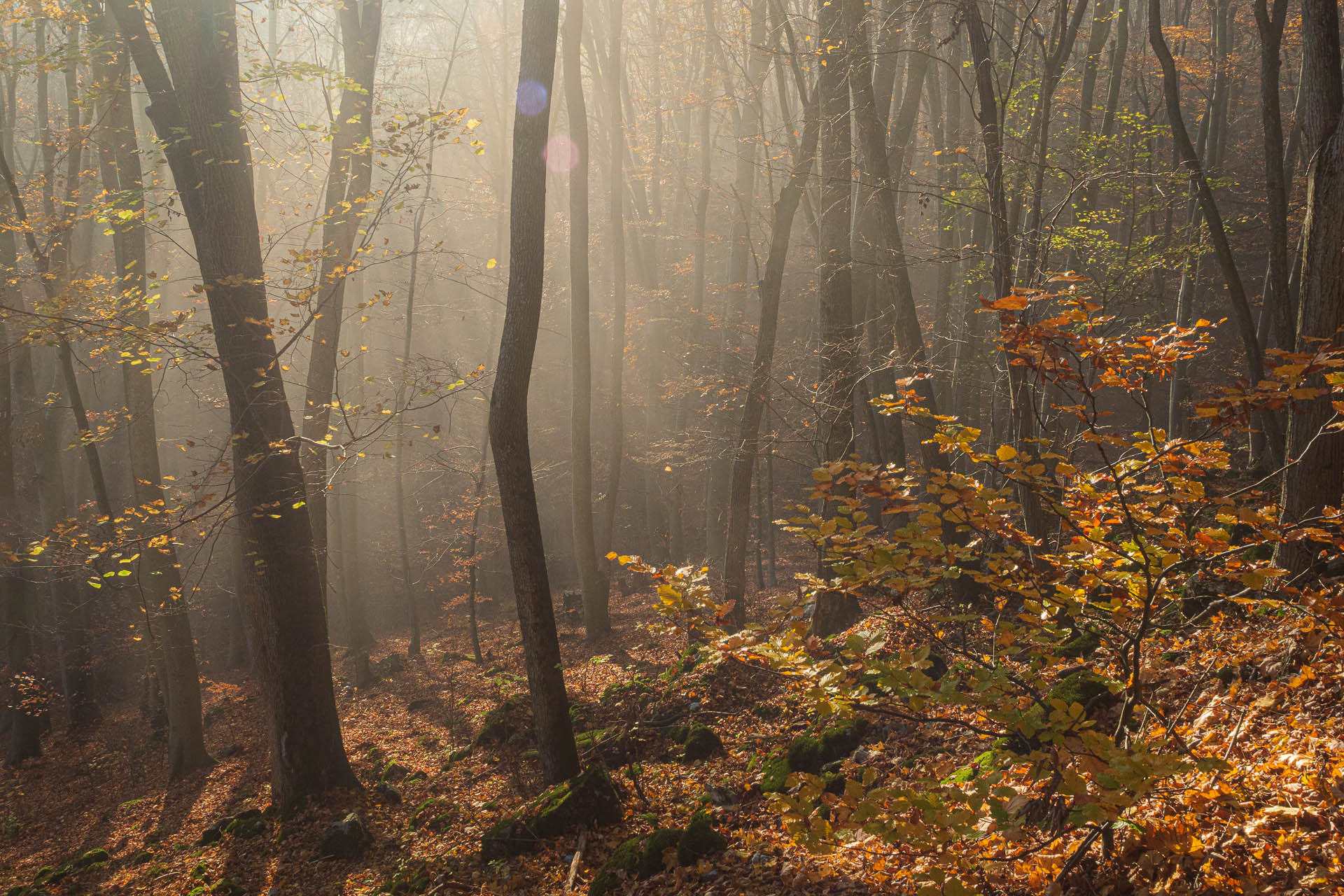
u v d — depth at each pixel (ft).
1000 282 33.63
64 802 48.85
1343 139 23.77
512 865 25.59
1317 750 14.10
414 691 57.57
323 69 34.27
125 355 31.73
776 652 12.48
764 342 48.24
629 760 33.09
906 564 12.34
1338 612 11.43
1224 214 89.15
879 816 10.38
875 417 57.98
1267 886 11.41
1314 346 24.04
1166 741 12.24
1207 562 12.15
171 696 48.70
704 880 19.79
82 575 42.42
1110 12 59.72
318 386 42.83
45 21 52.03
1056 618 13.70
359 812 34.78
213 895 29.89
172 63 33.78
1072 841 13.89
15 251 54.13
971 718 23.02
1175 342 12.09
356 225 41.86
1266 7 39.88
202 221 33.99
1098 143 52.13
